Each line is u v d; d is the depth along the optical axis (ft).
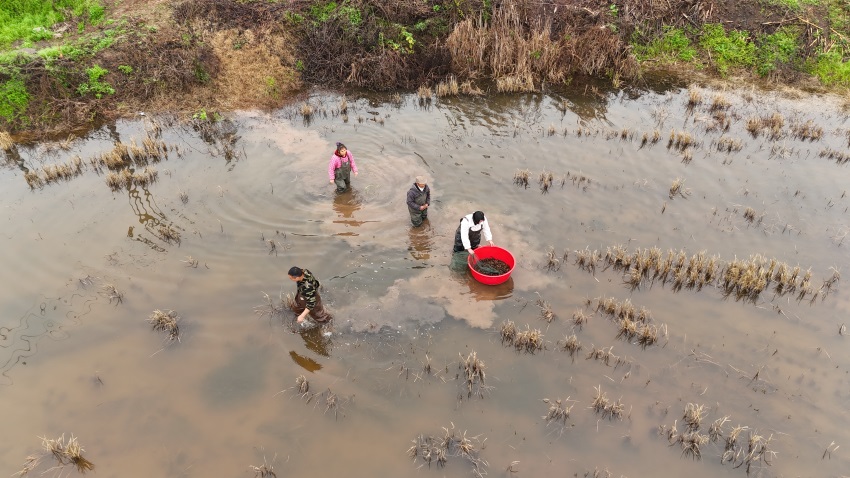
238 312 28.96
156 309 29.07
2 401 24.20
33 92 46.34
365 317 28.66
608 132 45.80
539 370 25.96
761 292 30.09
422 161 42.34
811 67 53.78
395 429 23.30
